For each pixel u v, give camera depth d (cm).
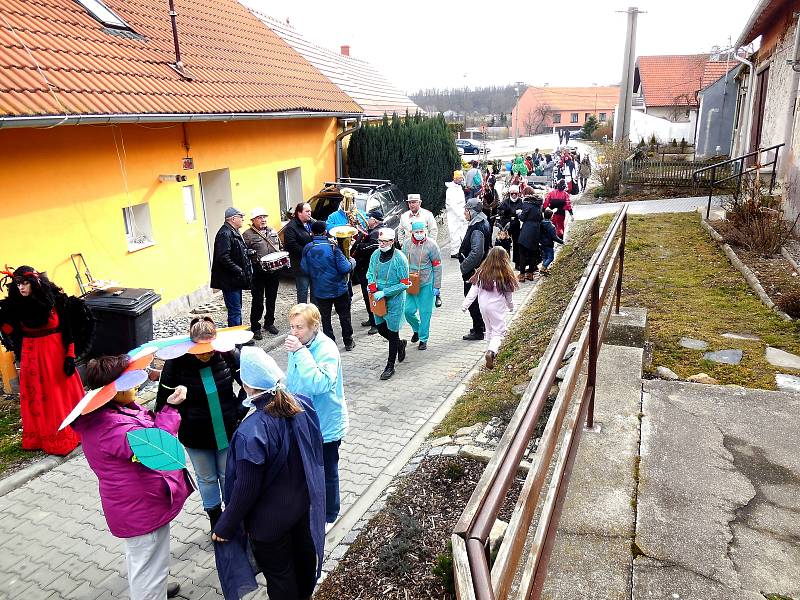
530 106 9038
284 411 320
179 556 439
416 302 811
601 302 427
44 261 736
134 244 912
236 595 335
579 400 383
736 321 650
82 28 945
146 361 373
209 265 1119
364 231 962
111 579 418
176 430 378
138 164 898
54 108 689
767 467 368
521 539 200
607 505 337
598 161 2311
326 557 414
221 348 401
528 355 702
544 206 1372
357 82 2336
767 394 459
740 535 312
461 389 694
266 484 318
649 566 292
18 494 518
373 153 1686
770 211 1023
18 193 696
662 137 3750
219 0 1577
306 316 430
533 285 1131
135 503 346
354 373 765
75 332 565
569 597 275
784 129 1210
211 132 1080
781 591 275
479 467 495
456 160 1959
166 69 1024
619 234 588
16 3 860
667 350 570
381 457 555
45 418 558
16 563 434
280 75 1424
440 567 370
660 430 411
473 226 867
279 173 1416
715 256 967
